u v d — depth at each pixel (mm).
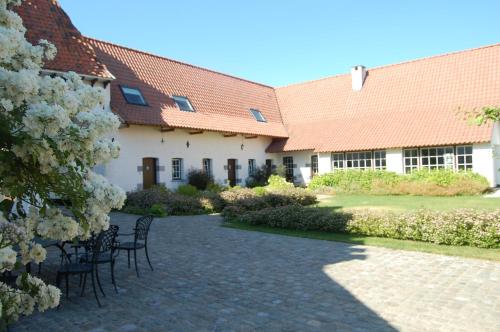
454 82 24500
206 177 22047
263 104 29734
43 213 3145
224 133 24281
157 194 16875
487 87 23047
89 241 6742
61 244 7645
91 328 4992
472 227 9008
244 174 26062
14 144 2842
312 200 18234
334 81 30266
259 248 9609
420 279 6766
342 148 24719
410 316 5203
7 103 2770
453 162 21922
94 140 3246
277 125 28719
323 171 26141
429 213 10031
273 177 23906
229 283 6832
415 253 8625
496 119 5969
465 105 22891
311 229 11758
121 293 6320
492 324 4871
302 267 7777
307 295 6141
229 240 10656
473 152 21188
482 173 20891
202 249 9562
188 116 22094
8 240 3100
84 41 17000
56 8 17016
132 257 8750
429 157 22672
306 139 27000
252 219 13008
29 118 2775
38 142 2855
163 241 10562
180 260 8484
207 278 7145
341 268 7617
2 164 2926
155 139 20578
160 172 20750
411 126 23562
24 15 15773
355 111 27062
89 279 7082
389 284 6555
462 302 5625
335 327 4934
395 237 10188
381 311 5406
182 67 25312
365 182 22828
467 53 25469
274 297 6082
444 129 22141
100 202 3605
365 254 8680
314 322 5102
